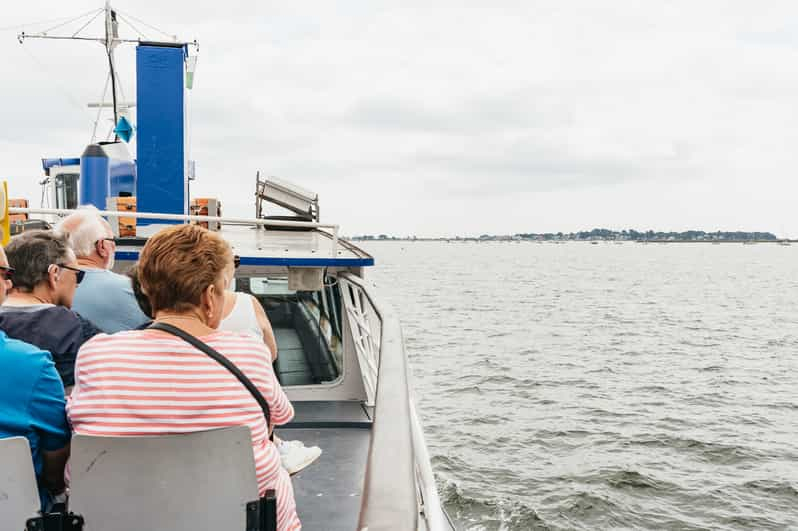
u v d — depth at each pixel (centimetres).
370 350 537
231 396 223
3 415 223
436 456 2098
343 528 366
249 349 232
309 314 614
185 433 212
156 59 819
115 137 1088
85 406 219
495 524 1609
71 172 973
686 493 1847
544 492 1809
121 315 368
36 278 281
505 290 10125
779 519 1694
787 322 6331
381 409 194
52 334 271
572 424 2505
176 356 221
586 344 4594
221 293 234
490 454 2133
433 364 3725
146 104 817
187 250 225
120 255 596
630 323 5956
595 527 1612
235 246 637
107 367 219
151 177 820
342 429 531
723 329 5694
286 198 895
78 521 209
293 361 603
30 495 216
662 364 3862
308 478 431
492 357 3981
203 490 211
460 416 2597
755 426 2541
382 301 420
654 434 2398
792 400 2980
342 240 682
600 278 14250
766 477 1983
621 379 3388
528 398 2930
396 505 131
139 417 217
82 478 208
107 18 1066
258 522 216
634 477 1939
